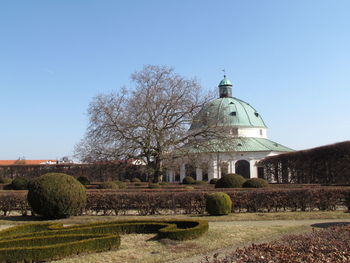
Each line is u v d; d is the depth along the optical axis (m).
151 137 36.03
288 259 7.60
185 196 20.78
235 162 66.06
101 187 32.25
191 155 39.03
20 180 37.50
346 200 20.70
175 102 37.12
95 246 11.06
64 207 18.77
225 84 77.06
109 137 36.19
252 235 13.52
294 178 47.47
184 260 10.40
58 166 59.41
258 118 74.56
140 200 20.73
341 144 35.81
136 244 12.27
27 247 10.14
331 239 9.73
